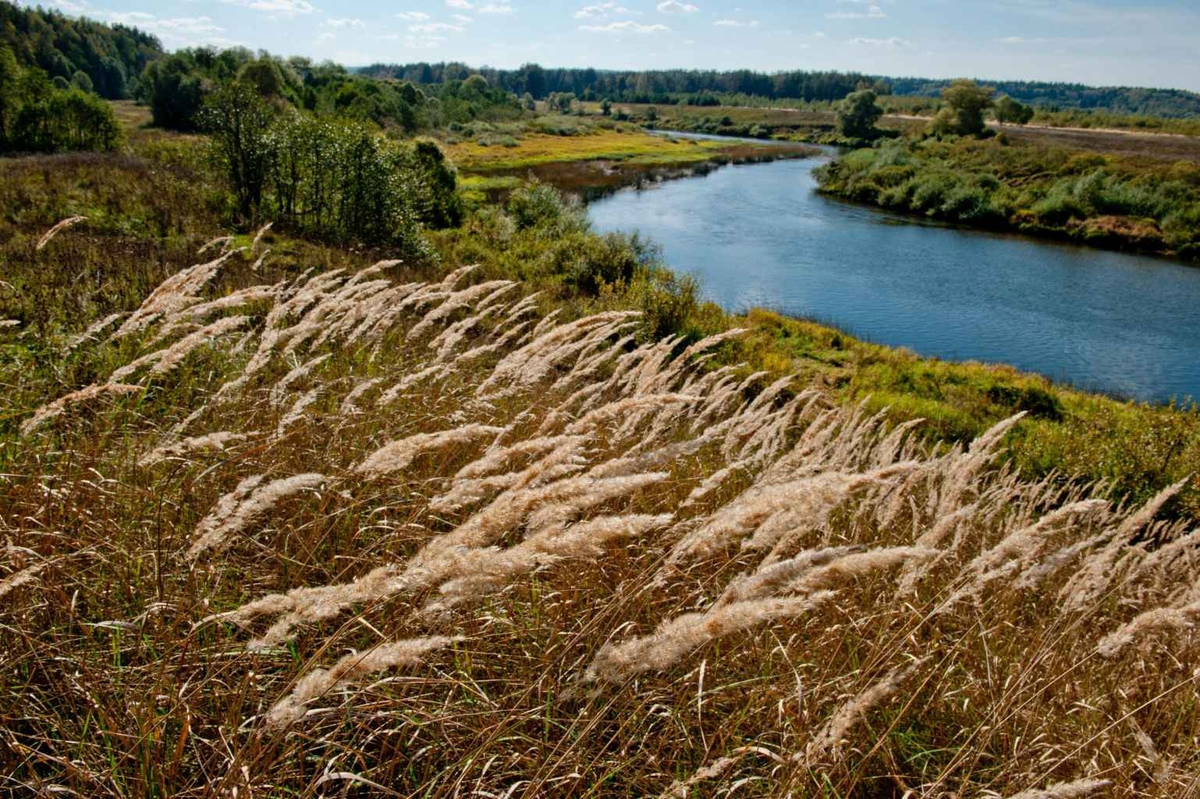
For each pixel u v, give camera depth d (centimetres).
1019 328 2850
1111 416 1669
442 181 3244
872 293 3234
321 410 503
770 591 203
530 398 610
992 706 327
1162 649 429
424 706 262
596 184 6075
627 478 207
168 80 5791
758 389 1448
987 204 5222
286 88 6178
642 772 268
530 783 228
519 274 2247
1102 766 321
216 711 248
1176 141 8894
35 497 317
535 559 194
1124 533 421
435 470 437
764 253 3878
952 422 1603
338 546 340
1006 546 317
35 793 211
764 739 295
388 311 559
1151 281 3716
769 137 12794
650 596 320
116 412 413
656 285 1930
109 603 285
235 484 370
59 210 1560
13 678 250
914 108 14750
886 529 512
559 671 277
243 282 999
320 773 245
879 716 321
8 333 595
